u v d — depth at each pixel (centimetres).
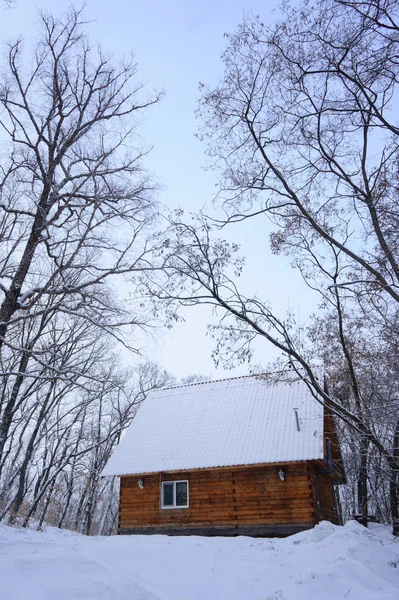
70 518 4181
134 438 2219
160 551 1070
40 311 1442
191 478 1939
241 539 1413
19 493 2200
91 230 1600
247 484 1827
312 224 1196
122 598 647
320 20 1033
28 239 1589
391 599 675
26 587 668
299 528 1691
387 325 1184
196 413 2223
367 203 1170
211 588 726
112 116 1719
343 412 1262
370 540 1081
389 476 1250
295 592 696
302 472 1758
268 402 2089
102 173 1627
